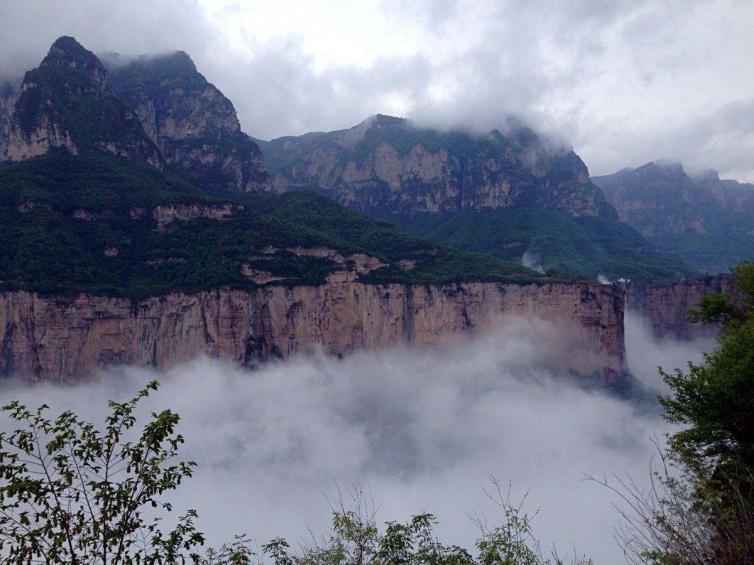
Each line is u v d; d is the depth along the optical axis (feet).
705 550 30.83
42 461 32.83
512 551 39.52
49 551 31.30
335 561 41.81
